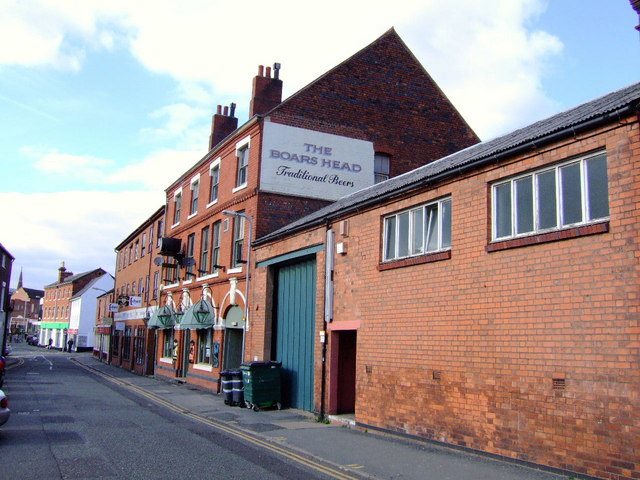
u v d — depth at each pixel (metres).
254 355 17.67
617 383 6.88
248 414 14.67
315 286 15.23
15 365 40.16
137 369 34.84
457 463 8.41
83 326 77.88
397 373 11.02
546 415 7.74
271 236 17.17
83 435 11.04
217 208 22.72
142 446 10.02
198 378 22.86
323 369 13.85
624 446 6.71
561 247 7.86
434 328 10.14
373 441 10.50
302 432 11.73
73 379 27.89
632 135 7.09
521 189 8.84
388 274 11.70
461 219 9.82
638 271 6.82
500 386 8.55
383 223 12.30
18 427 11.88
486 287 9.08
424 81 22.61
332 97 20.62
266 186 19.08
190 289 25.42
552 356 7.77
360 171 20.58
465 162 9.64
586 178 7.77
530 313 8.20
